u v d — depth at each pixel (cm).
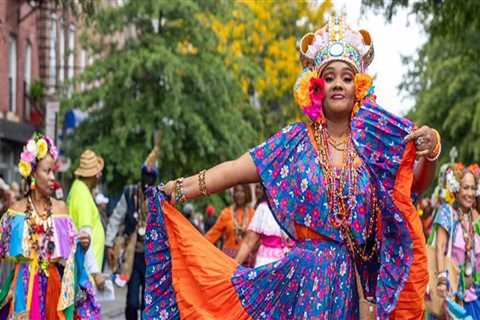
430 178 615
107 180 2917
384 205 598
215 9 3081
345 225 605
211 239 1479
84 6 2295
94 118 3019
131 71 2866
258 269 621
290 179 614
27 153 1009
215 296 623
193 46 3055
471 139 3750
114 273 1367
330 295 602
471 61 2297
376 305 600
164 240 645
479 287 1085
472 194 1081
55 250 1009
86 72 2975
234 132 3073
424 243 601
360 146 612
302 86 620
